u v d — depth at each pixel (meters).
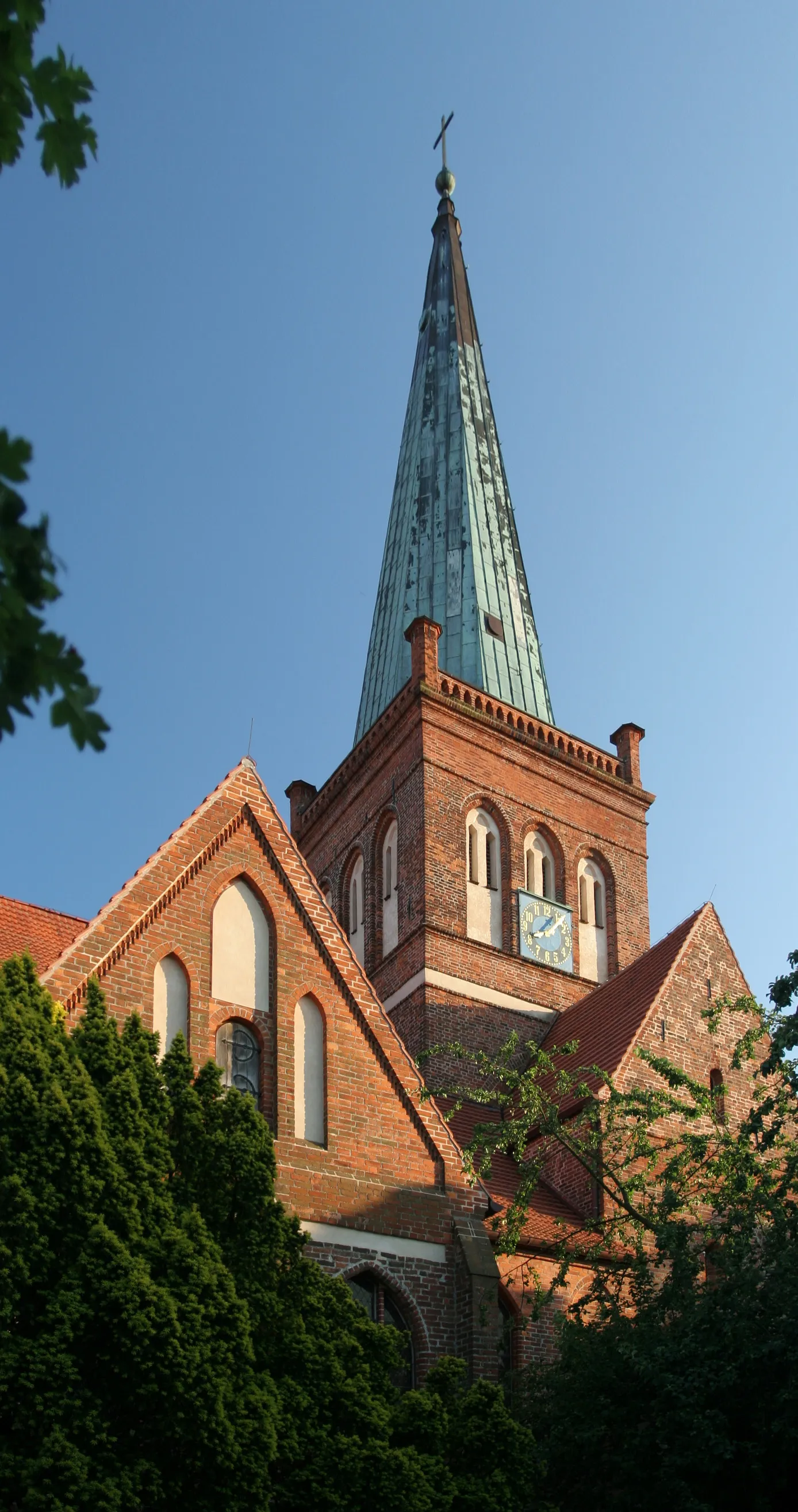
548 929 50.31
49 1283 20.45
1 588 7.79
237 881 30.78
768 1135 28.55
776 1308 25.64
